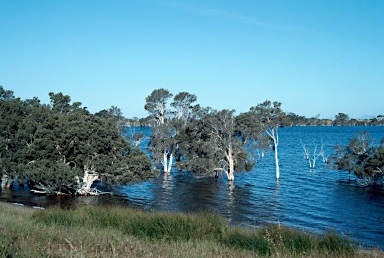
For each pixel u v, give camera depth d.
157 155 67.50
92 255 8.52
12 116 45.31
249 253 11.29
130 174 41.09
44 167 38.84
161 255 9.33
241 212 35.12
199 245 11.27
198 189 49.56
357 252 13.42
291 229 14.77
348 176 62.66
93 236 10.80
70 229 12.48
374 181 52.50
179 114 77.81
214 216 15.86
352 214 34.62
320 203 40.03
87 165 41.78
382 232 28.00
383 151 51.62
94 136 41.19
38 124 44.03
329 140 147.38
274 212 35.28
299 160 89.00
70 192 42.56
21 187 46.72
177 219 14.43
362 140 57.47
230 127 57.56
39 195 41.41
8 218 13.77
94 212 16.25
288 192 47.38
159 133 67.44
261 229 14.95
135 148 44.41
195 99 78.56
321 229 28.59
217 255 10.32
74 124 41.56
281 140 154.62
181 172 67.81
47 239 9.84
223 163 59.69
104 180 44.38
